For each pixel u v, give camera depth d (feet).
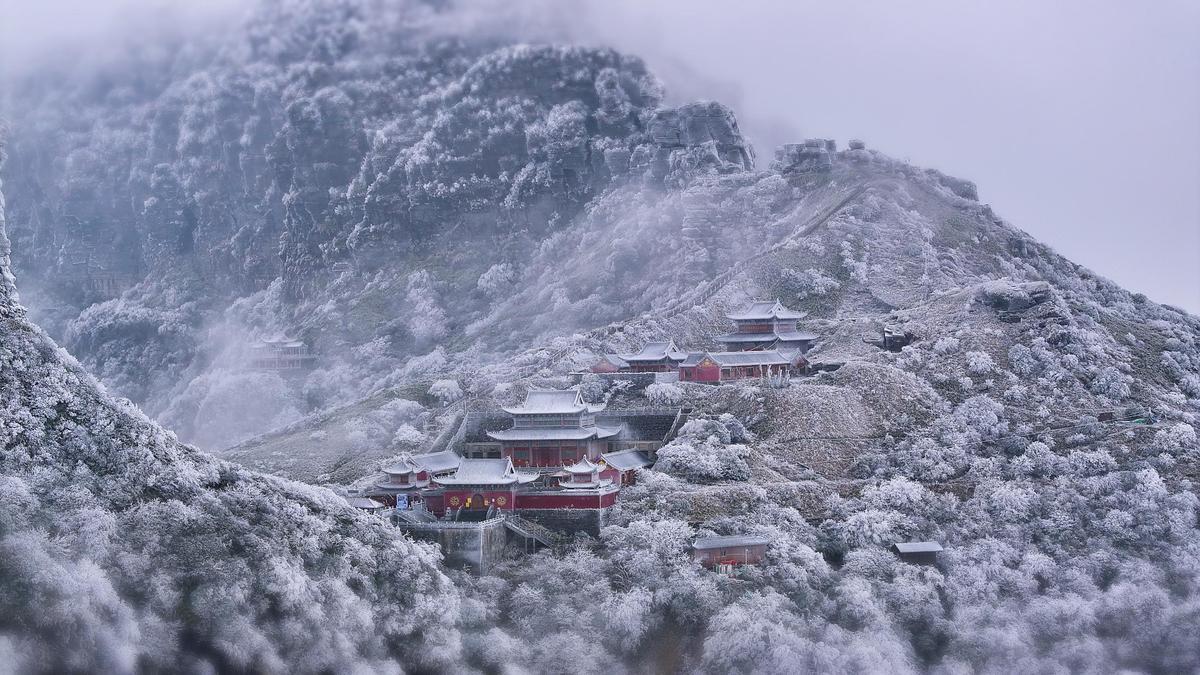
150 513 636.89
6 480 610.24
